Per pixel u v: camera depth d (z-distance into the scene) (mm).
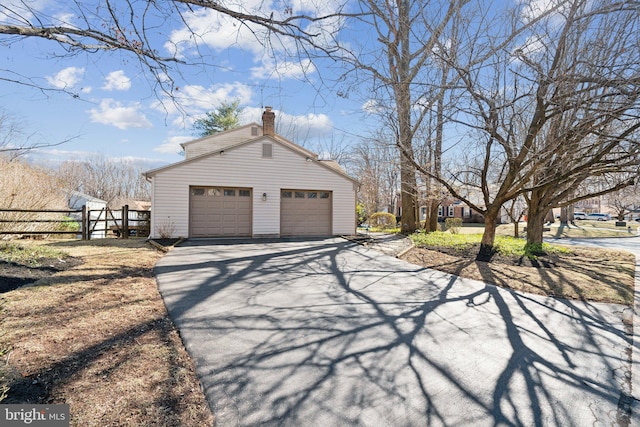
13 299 4195
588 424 2324
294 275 6668
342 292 5496
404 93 6211
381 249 10289
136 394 2428
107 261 7023
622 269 7938
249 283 5895
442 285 6117
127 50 3717
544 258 9062
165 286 5426
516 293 5645
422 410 2420
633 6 4449
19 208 9898
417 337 3721
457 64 5602
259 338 3561
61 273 5629
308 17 3750
